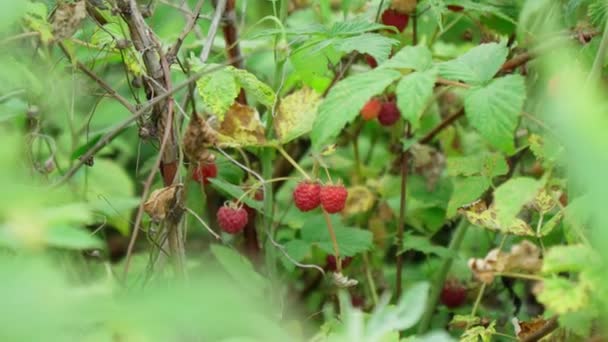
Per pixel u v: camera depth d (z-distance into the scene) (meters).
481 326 0.76
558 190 0.76
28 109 0.79
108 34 0.80
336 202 0.77
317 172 0.82
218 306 0.46
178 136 0.75
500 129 0.68
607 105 0.53
